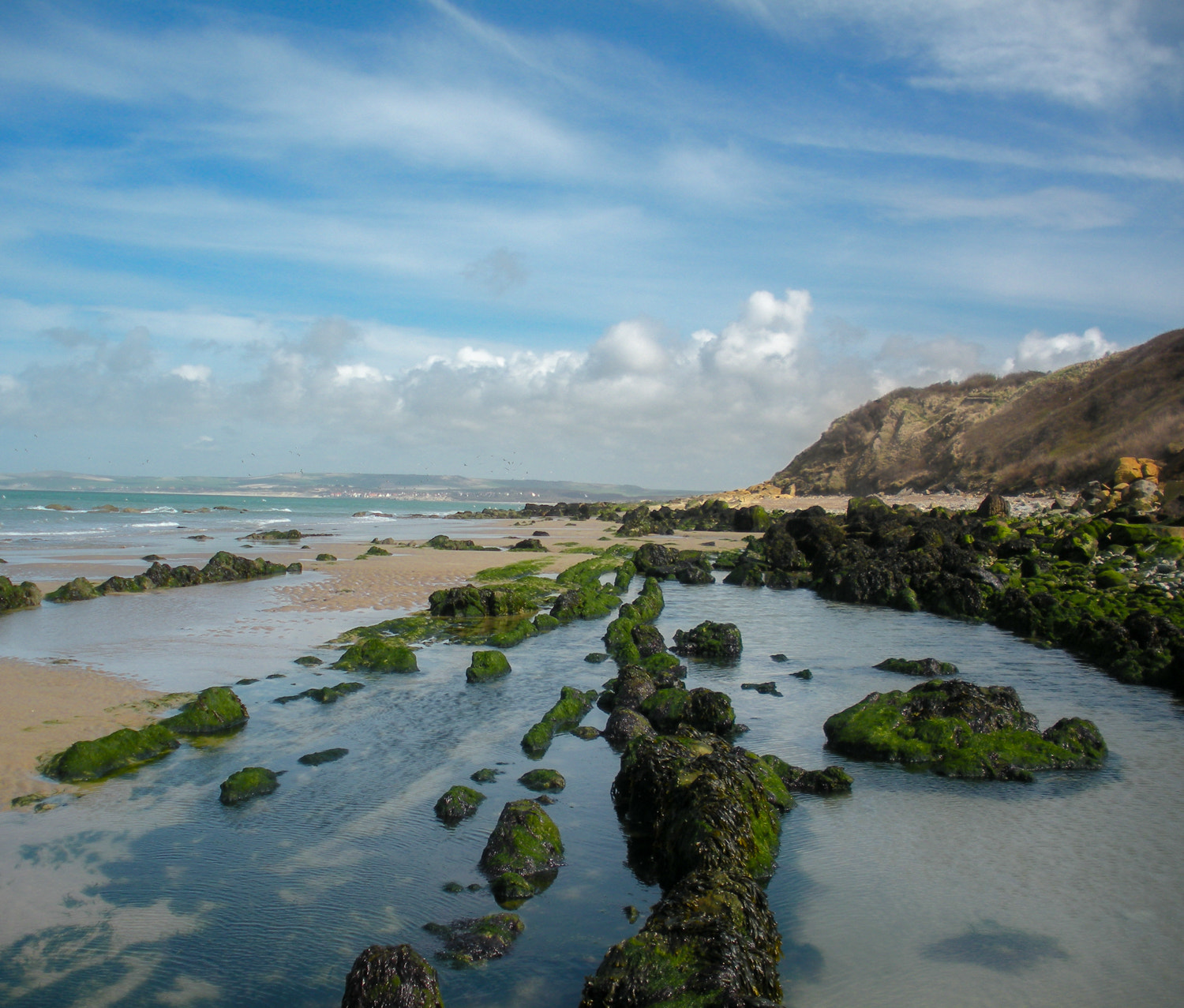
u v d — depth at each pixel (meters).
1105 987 7.99
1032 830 11.55
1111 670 20.58
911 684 19.55
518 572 40.38
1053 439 93.50
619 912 9.37
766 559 43.91
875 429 136.75
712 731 15.59
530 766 13.90
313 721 16.02
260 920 9.00
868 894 9.82
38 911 9.09
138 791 12.45
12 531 66.31
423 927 8.91
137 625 25.84
